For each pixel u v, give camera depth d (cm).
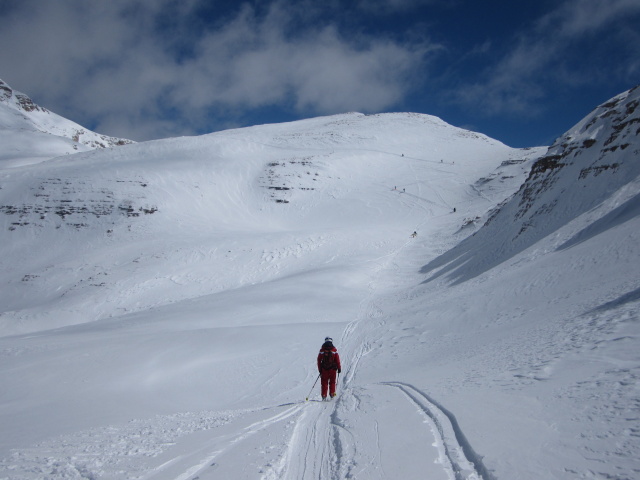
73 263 5669
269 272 5156
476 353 1091
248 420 775
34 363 1775
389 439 493
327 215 7919
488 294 2006
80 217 7000
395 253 5306
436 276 3809
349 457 455
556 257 2084
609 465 308
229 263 5378
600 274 1541
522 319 1412
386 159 10919
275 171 9300
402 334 1875
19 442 745
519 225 3428
